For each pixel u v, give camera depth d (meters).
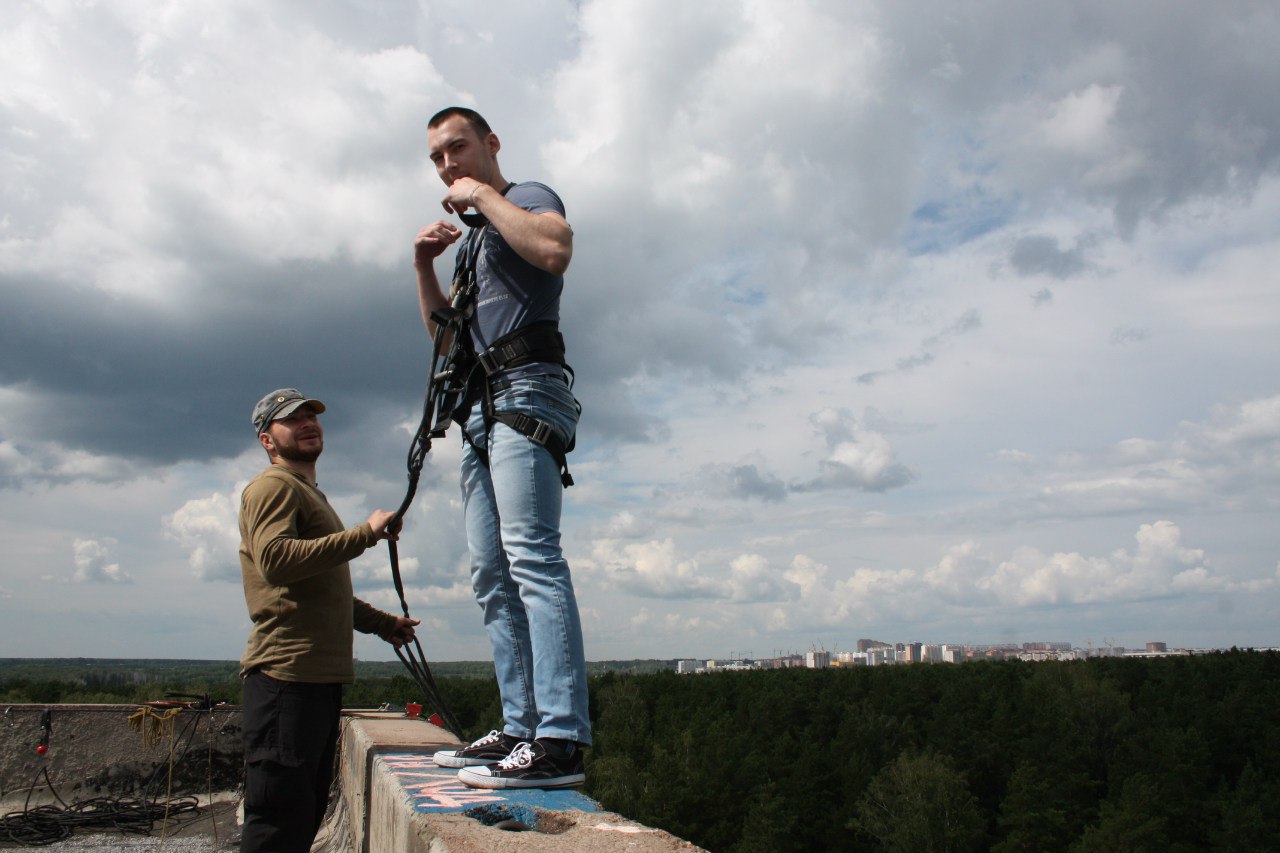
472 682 84.06
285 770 3.03
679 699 92.56
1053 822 50.78
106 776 8.35
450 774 2.98
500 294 3.02
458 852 1.76
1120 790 56.03
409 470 3.17
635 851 1.80
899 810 53.12
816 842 58.50
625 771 57.78
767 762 63.47
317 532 3.30
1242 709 72.06
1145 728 67.81
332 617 3.22
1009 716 70.44
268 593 3.14
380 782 3.16
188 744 8.53
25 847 6.93
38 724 8.29
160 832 7.43
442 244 3.36
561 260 2.74
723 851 53.56
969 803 53.84
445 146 3.09
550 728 2.69
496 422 2.94
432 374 3.17
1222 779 61.47
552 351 3.00
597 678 110.88
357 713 7.53
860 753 62.12
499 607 3.17
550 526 2.89
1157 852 47.19
